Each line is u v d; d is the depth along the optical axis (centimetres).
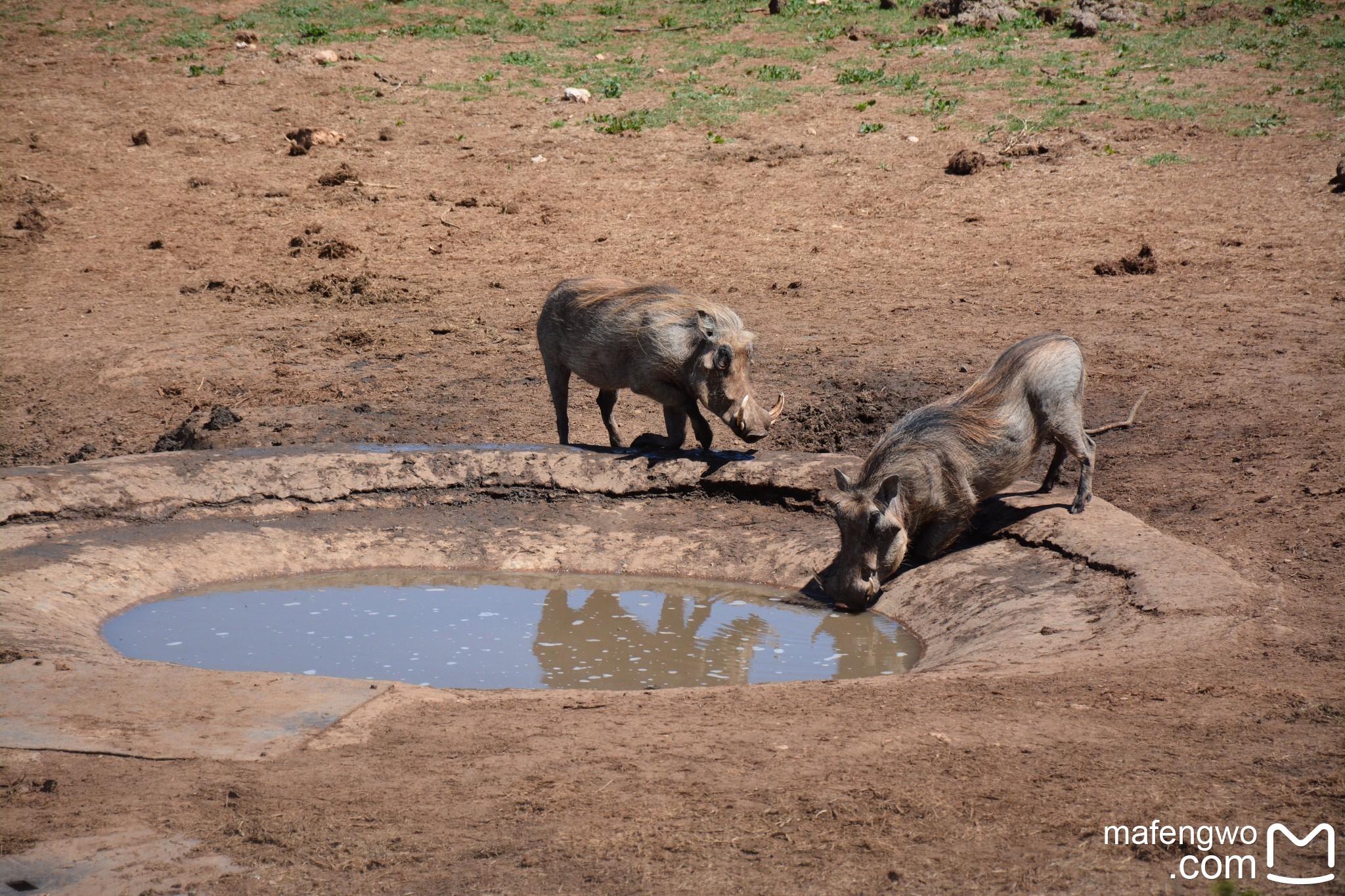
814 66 4625
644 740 862
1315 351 2075
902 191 3469
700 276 2900
